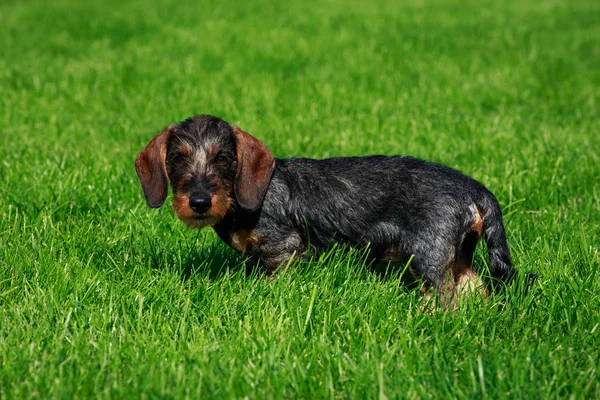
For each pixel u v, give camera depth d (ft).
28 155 26.99
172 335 14.34
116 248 18.80
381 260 17.10
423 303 15.94
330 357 13.32
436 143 28.30
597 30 60.49
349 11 71.20
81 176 23.93
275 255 16.89
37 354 13.24
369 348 13.66
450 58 49.08
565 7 74.84
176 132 16.66
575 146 27.48
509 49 52.08
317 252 17.25
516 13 70.95
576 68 45.65
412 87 40.57
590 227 19.97
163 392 11.91
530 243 19.02
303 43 53.72
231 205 16.58
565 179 23.68
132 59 49.03
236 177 16.44
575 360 13.41
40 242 18.58
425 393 11.99
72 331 14.61
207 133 16.44
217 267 18.57
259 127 32.24
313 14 68.80
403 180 16.47
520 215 21.13
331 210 16.78
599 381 12.55
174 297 15.93
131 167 25.67
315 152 27.63
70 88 40.34
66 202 21.30
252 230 16.74
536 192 22.80
